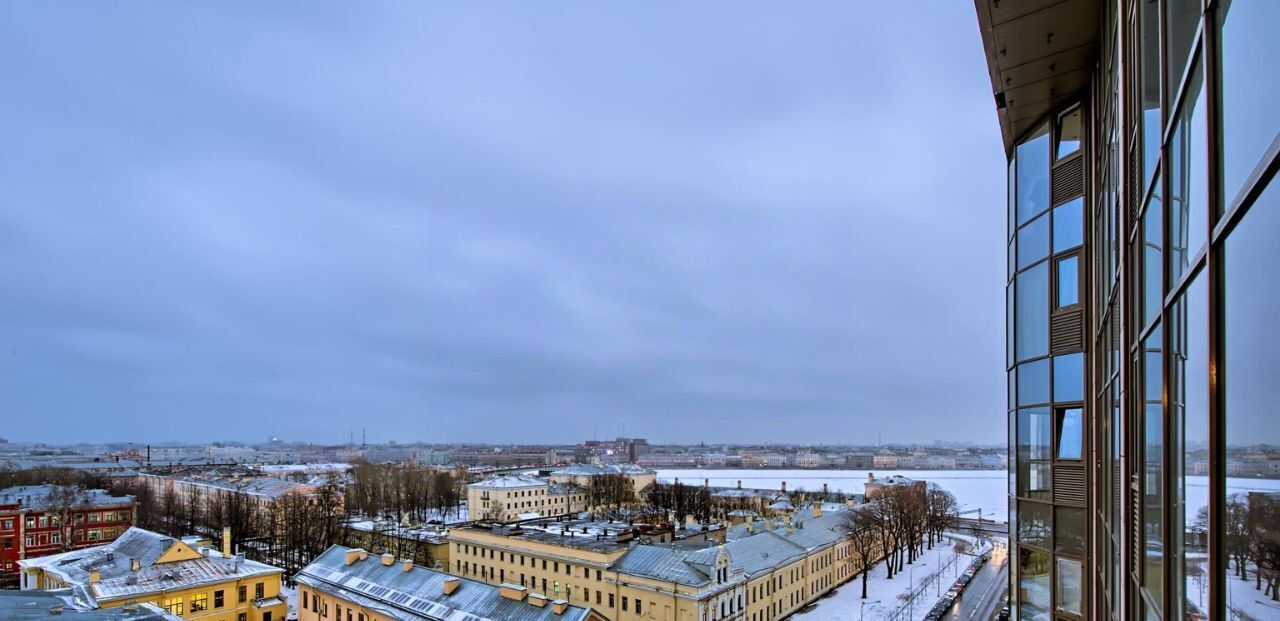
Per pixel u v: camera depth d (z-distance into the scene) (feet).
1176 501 27.12
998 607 283.18
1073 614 58.85
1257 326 17.19
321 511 410.31
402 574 215.31
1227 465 20.10
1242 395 18.63
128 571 201.67
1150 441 32.24
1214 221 21.16
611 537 275.59
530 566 262.47
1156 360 31.32
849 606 284.61
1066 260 62.18
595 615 173.47
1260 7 17.01
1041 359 65.10
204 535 427.74
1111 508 46.50
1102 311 51.78
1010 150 73.26
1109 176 48.96
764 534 288.92
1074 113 62.90
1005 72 60.90
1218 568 20.75
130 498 397.60
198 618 199.21
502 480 571.69
